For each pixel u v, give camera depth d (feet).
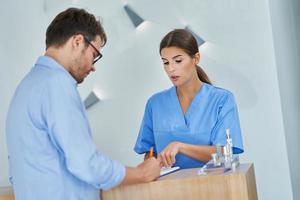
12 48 11.91
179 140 8.29
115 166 5.67
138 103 11.51
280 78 10.94
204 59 11.17
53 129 5.39
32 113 5.49
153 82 11.44
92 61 6.02
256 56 10.98
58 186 5.50
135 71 11.51
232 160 6.44
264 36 10.95
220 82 11.11
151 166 6.00
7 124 5.74
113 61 11.58
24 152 5.53
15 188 5.70
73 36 5.77
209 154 7.52
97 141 11.68
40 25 11.84
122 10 11.53
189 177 5.93
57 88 5.47
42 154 5.49
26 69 11.87
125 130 11.59
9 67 11.91
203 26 11.18
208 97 8.23
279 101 10.89
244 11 11.03
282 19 11.12
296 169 11.06
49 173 5.49
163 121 8.43
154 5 11.41
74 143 5.36
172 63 8.09
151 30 11.42
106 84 11.62
